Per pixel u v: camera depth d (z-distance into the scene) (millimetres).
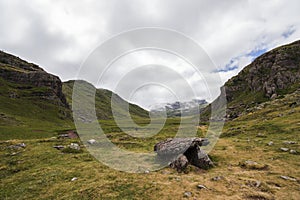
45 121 129375
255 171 18453
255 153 24906
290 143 27359
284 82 167000
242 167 20094
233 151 27172
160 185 16109
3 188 17406
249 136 38812
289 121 43750
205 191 14602
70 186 16797
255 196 13406
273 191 13914
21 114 126938
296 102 75000
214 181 16594
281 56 198625
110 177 18547
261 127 43844
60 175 19594
